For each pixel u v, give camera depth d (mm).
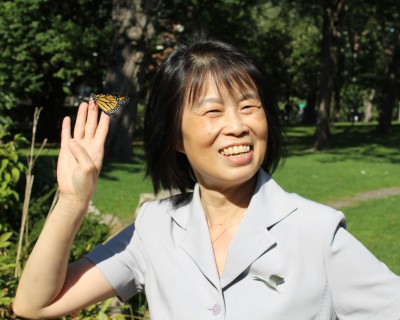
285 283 1630
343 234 1658
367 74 41219
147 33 16828
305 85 46781
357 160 21031
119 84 16672
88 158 1709
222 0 25562
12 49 21109
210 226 1853
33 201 5230
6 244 3396
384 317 1596
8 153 4402
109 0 24391
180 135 1857
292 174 16281
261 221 1703
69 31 21656
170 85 1810
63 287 1827
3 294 2943
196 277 1742
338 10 24969
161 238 1850
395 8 26453
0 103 7801
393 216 10008
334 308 1668
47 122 27250
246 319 1630
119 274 1890
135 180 13641
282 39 41469
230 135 1730
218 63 1767
